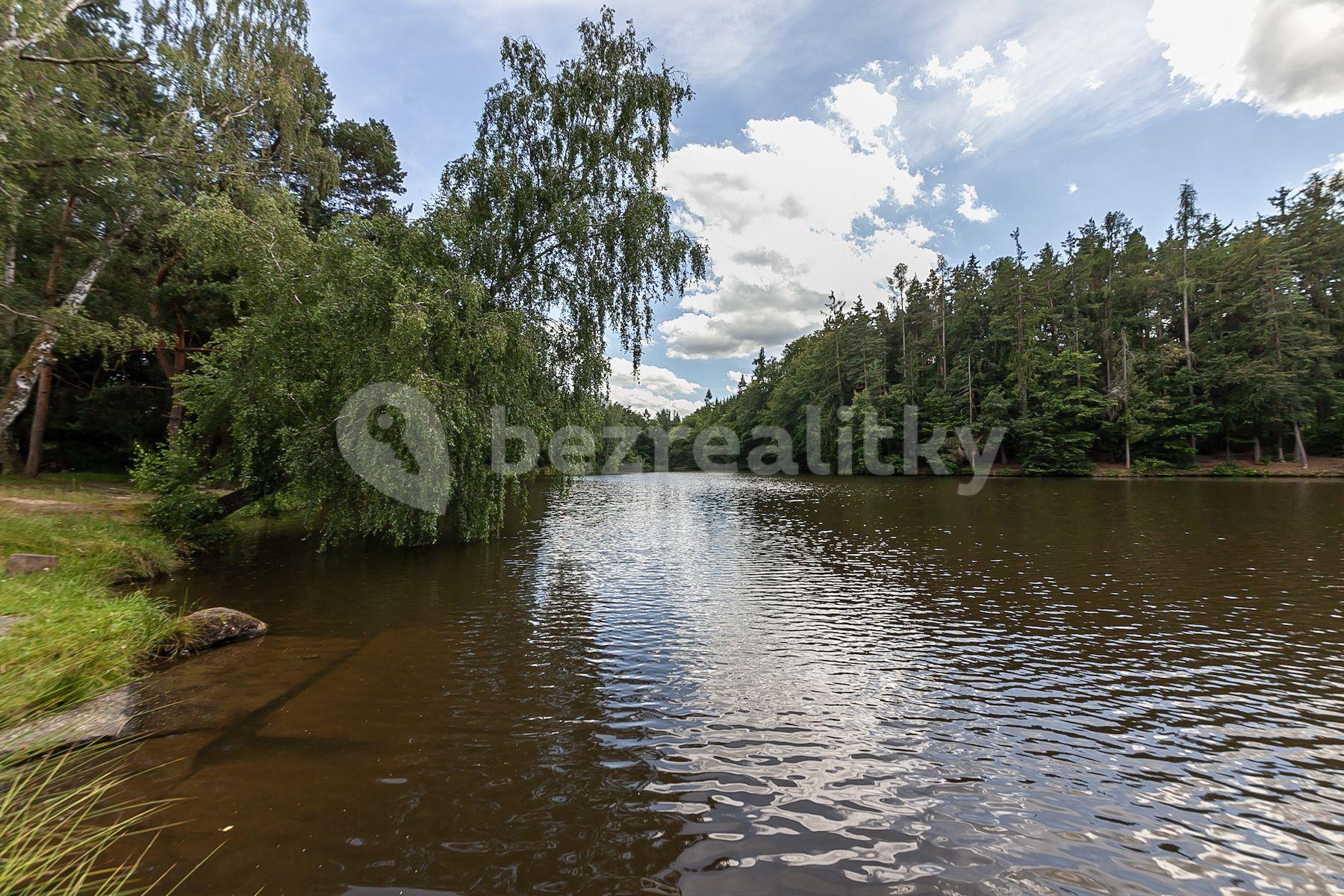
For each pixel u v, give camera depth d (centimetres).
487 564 1361
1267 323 4216
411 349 1133
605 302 1552
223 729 536
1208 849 392
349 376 1190
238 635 791
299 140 1900
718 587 1160
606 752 516
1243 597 1039
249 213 1722
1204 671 720
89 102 1519
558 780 466
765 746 533
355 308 1162
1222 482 3619
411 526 1298
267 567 1273
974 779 481
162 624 746
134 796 420
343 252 1184
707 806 435
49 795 406
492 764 488
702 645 816
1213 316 4650
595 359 1557
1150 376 4634
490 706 604
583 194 1549
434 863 359
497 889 337
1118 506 2425
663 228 1570
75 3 1358
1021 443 4766
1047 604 1025
